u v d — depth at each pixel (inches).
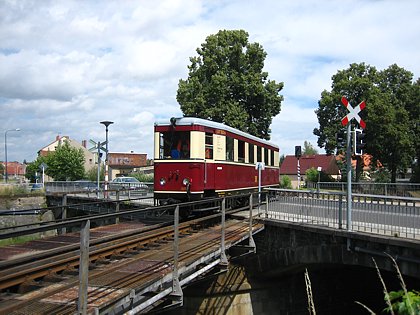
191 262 374.9
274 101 1578.5
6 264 196.9
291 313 613.9
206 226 631.8
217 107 1488.7
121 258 404.8
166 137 631.8
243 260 585.3
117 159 3681.1
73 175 2393.0
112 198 1196.5
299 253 532.4
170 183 622.2
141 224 637.3
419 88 1808.6
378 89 1688.0
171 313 577.0
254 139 840.9
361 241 456.1
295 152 1123.3
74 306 251.9
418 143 1743.4
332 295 645.9
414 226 426.3
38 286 304.3
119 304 262.1
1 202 1395.2
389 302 150.5
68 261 349.7
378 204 466.3
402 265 412.8
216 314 567.5
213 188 648.4
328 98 1781.5
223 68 1530.5
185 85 1528.1
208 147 638.5
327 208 532.4
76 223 219.9
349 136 487.2
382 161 1723.7
